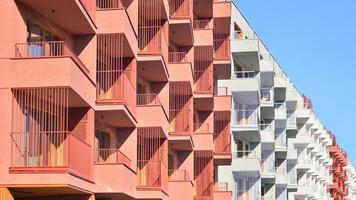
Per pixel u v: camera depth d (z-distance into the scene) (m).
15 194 24.20
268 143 67.88
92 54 27.83
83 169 24.84
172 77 39.50
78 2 24.64
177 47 42.81
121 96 29.00
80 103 26.00
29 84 22.52
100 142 30.78
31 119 23.27
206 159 44.66
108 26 28.98
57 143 24.11
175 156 41.53
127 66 32.12
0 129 22.06
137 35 33.16
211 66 45.03
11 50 22.41
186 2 40.47
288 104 84.81
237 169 55.66
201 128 46.22
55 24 26.34
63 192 24.47
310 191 90.88
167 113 37.56
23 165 22.39
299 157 94.31
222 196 47.53
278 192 77.06
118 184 27.62
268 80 71.31
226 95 49.50
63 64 22.77
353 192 156.00
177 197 38.16
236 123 57.88
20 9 23.14
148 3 35.25
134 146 32.09
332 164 123.81
